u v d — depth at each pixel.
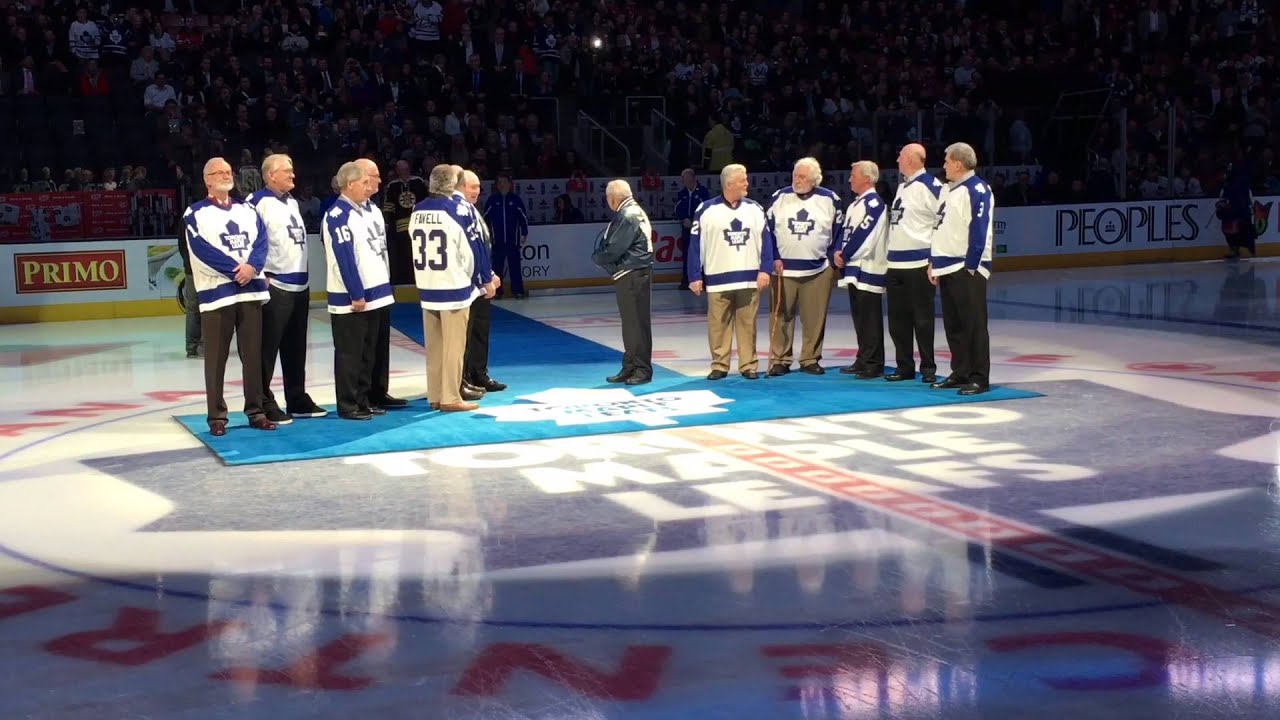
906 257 11.27
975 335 10.84
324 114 22.14
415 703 4.79
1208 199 24.56
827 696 4.78
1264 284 19.91
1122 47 28.69
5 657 5.31
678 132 25.00
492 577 6.23
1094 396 10.77
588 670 5.06
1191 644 5.23
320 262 19.77
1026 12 29.94
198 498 7.88
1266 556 6.35
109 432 10.09
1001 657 5.12
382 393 10.82
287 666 5.16
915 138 23.88
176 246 18.70
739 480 8.08
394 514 7.41
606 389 11.55
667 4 28.33
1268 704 4.65
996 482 7.90
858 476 8.12
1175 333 14.74
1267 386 11.16
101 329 17.14
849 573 6.18
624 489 7.89
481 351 11.47
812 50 27.69
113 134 20.91
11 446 9.60
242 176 18.84
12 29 21.47
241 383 12.62
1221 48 29.12
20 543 6.98
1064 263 23.69
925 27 28.42
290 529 7.14
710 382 11.87
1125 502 7.38
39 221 18.66
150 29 22.59
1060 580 6.03
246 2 24.28
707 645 5.29
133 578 6.32
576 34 25.78
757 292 11.89
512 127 23.08
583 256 21.67
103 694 4.92
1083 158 24.50
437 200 10.35
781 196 12.05
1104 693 4.77
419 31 24.70
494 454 8.96
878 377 11.93
